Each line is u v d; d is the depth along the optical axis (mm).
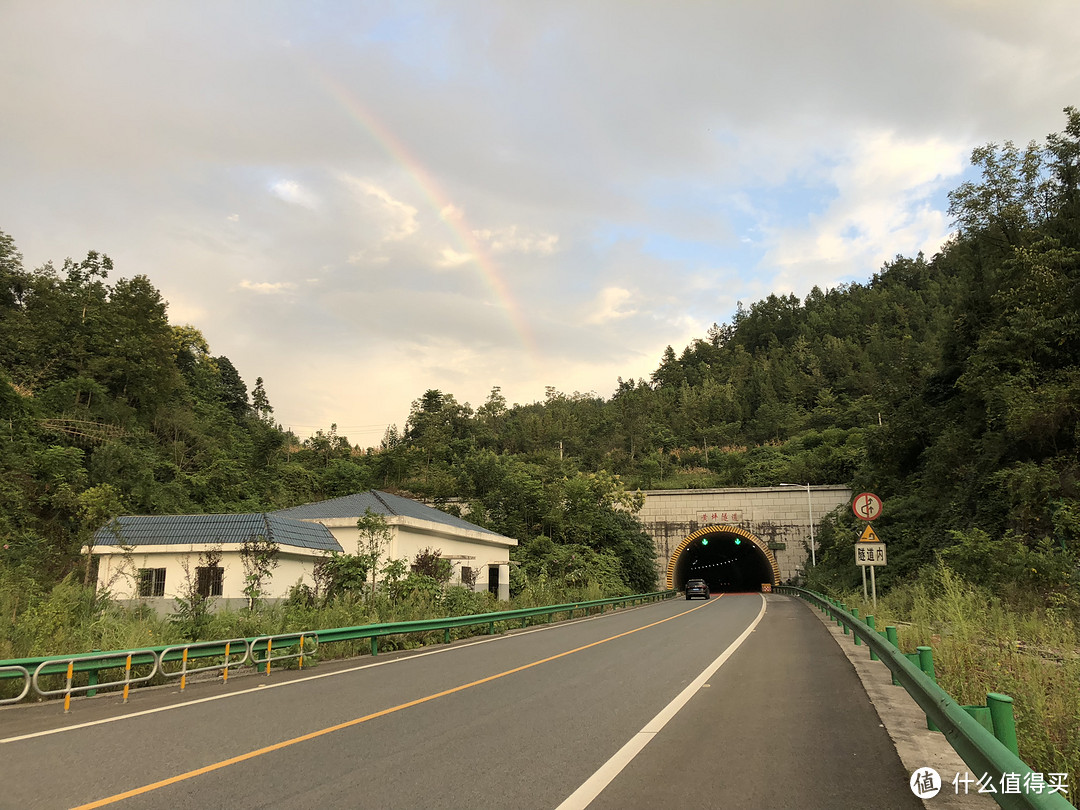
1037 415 22812
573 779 5254
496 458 54469
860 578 35375
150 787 5129
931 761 5605
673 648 14617
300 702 8695
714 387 123250
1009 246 30812
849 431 75812
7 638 10844
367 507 27094
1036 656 9117
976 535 20750
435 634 17938
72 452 32531
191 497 42281
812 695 8789
